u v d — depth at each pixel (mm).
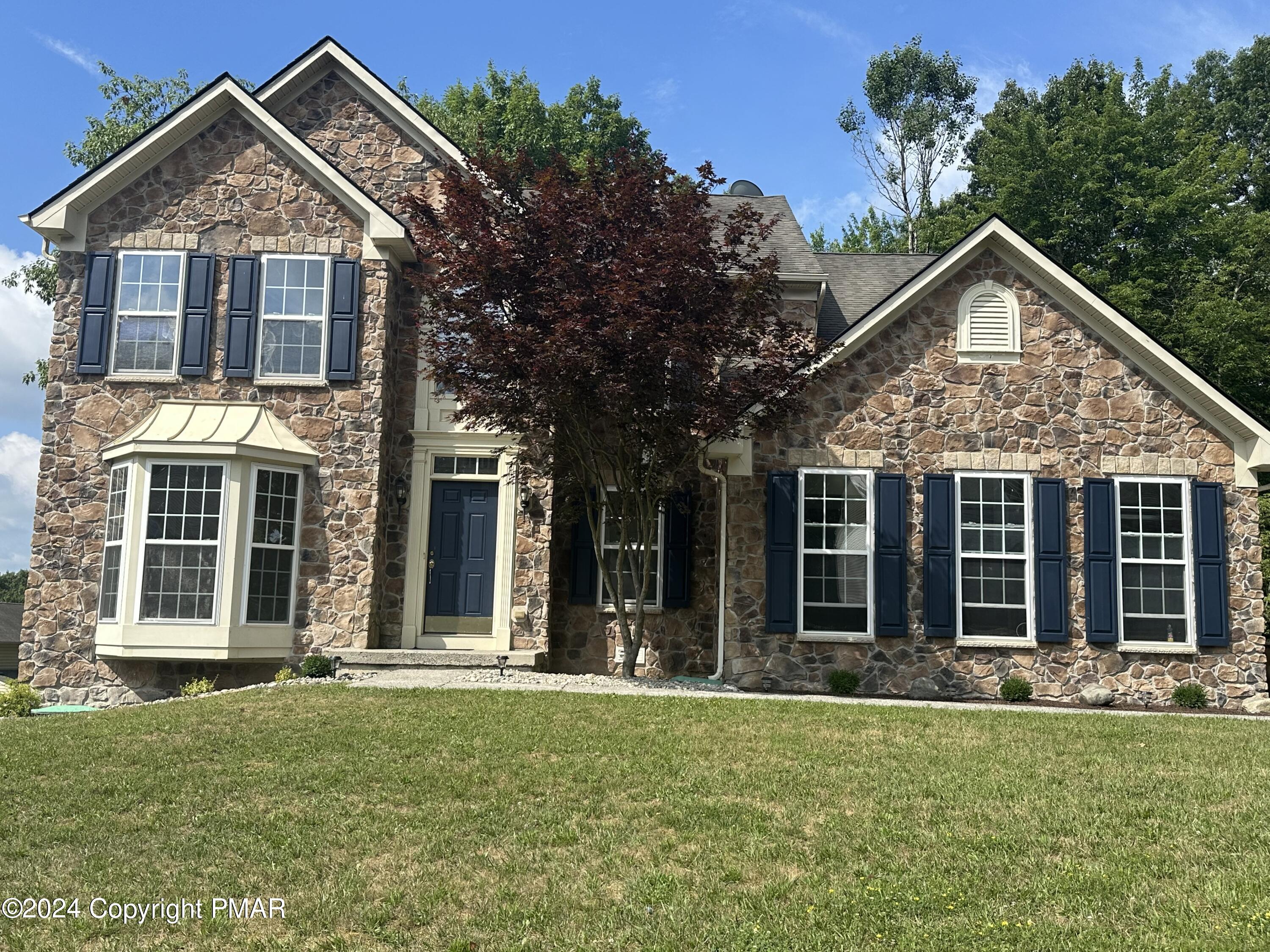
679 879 6992
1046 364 16359
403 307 17422
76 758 9750
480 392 14430
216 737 10367
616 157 15055
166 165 16625
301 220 16562
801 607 15945
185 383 16141
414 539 16781
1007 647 15781
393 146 18219
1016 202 33000
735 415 14539
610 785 8898
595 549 16109
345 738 10250
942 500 16062
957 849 7480
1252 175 37844
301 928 6398
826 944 6062
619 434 15016
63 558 15695
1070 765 9758
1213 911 6398
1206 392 15992
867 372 16359
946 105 45031
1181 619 15914
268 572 15547
